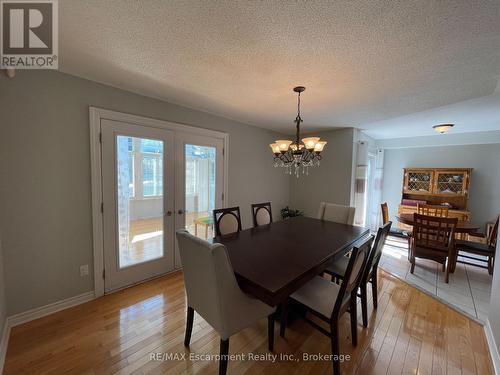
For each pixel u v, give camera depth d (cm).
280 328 183
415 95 233
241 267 149
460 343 177
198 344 170
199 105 283
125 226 245
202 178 318
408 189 514
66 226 205
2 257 174
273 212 453
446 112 307
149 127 254
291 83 207
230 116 337
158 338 175
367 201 532
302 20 122
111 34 140
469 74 183
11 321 180
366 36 135
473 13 112
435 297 243
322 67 175
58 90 194
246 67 179
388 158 556
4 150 173
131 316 200
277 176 455
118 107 229
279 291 122
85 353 159
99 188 222
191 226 306
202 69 185
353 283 156
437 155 494
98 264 226
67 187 204
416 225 300
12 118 175
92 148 215
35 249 190
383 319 206
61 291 206
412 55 155
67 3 113
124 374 144
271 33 134
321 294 164
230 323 134
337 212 305
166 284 257
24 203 183
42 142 189
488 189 445
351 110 290
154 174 264
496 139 420
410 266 332
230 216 264
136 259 256
